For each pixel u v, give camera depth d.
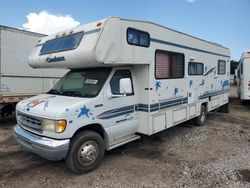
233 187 3.92
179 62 6.55
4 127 7.89
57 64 5.04
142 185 4.03
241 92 13.02
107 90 4.72
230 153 5.51
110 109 4.79
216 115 10.72
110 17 4.44
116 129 4.96
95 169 4.62
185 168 4.66
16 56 7.71
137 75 5.48
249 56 12.12
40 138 4.16
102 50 4.28
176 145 6.11
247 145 6.12
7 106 7.95
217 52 9.28
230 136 6.98
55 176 4.36
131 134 5.55
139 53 5.05
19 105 4.91
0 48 7.28
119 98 4.98
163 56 5.84
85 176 4.36
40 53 5.54
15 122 8.58
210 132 7.43
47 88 8.73
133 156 5.33
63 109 4.03
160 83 5.72
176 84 6.42
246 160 5.05
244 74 12.34
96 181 4.17
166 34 5.91
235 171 4.51
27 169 4.64
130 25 4.83
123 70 5.19
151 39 5.37
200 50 7.77
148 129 5.41
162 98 5.83
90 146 4.48
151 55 5.37
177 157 5.27
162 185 4.02
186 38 6.85
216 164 4.84
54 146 3.94
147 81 5.36
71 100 4.43
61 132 3.99
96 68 5.23
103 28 4.32
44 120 4.12
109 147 4.90
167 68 6.02
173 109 6.35
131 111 5.31
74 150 4.23
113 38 4.46
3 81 7.41
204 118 8.44
